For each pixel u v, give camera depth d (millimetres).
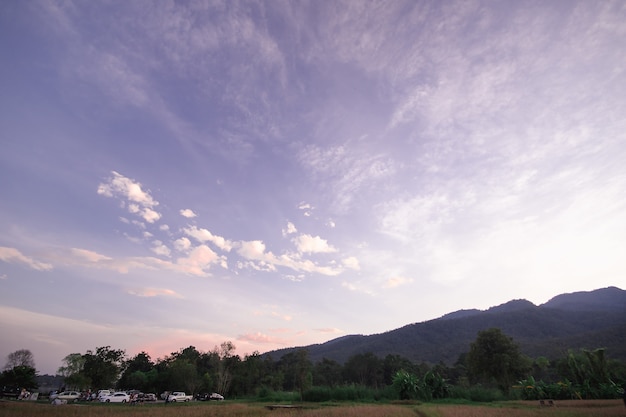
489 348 63875
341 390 53125
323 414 28281
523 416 26188
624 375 54531
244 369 87375
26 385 62844
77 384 69938
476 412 29875
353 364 114062
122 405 41688
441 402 46750
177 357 94375
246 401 54562
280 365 116625
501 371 61719
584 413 26609
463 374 107438
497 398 50844
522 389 54375
